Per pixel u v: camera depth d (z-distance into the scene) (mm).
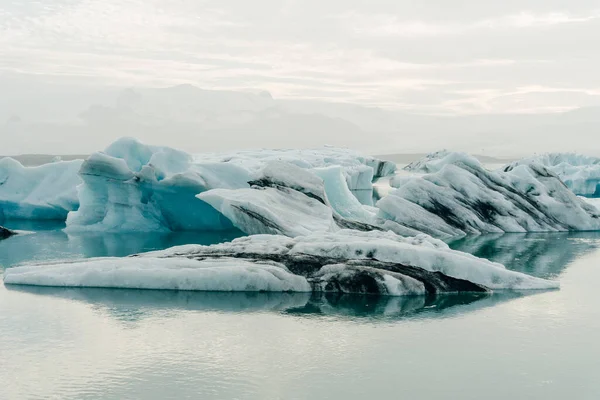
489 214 29688
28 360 11242
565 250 23797
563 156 63219
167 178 27469
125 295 15711
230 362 11148
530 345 12133
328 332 12891
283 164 26484
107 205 29250
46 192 33812
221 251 17969
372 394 9828
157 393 9828
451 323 13555
